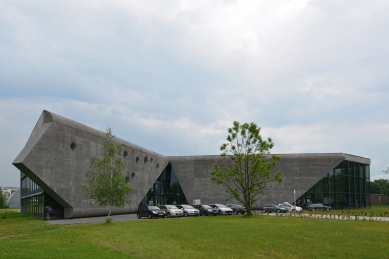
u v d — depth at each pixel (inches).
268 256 550.0
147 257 515.5
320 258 535.5
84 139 1599.4
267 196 2410.2
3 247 568.7
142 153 2164.1
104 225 1051.3
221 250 593.6
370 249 612.1
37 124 1743.4
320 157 2406.5
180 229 922.7
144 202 2310.5
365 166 2664.9
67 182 1464.1
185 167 2516.0
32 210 1752.0
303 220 1275.8
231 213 1804.9
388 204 3164.4
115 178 1144.8
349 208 2420.0
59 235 759.7
